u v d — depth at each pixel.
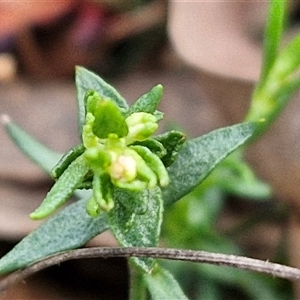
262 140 0.11
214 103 0.13
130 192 0.06
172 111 0.14
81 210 0.08
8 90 0.15
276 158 0.11
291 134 0.11
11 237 0.13
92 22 0.16
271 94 0.09
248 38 0.12
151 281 0.07
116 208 0.07
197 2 0.13
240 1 0.13
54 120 0.14
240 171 0.10
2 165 0.13
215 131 0.07
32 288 0.13
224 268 0.12
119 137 0.06
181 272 0.12
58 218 0.07
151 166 0.06
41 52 0.16
